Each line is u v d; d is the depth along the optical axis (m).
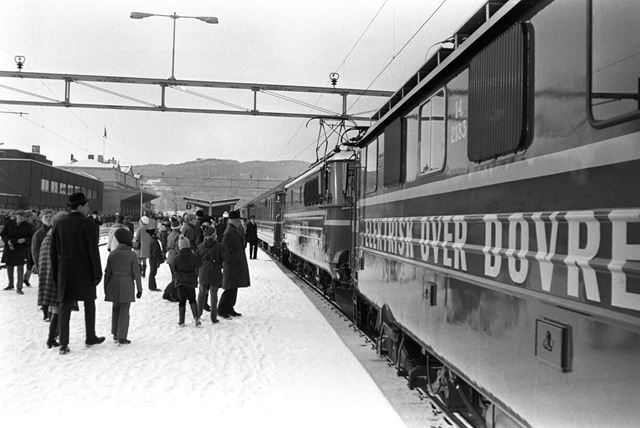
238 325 8.75
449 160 4.34
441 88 4.59
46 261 7.33
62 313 6.72
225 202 39.12
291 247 18.98
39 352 6.80
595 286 2.34
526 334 2.98
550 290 2.70
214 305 8.88
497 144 3.36
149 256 13.65
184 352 6.93
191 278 8.58
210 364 6.36
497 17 3.28
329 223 11.88
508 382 3.21
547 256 2.73
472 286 3.80
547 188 2.81
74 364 6.28
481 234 3.63
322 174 12.56
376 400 5.12
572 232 2.54
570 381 2.53
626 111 2.22
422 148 5.12
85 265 6.80
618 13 2.30
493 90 3.46
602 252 2.31
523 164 3.07
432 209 4.77
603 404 2.29
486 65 3.58
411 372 5.86
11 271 11.88
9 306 9.86
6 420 4.53
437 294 4.60
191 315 9.59
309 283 16.09
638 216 2.08
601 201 2.35
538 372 2.84
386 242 6.48
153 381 5.67
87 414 4.69
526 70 3.04
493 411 3.77
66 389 5.36
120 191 67.06
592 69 2.46
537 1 2.97
